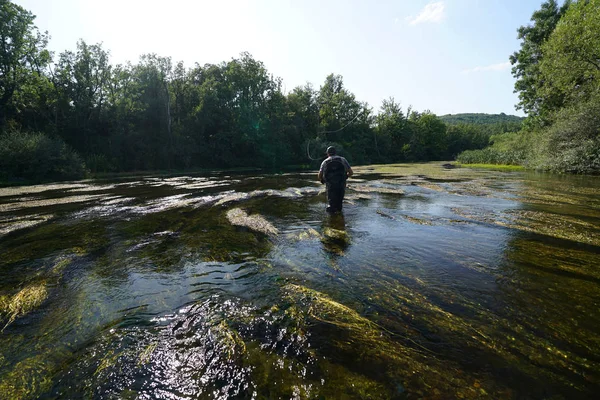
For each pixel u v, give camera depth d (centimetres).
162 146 4222
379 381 208
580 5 2217
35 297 339
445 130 8919
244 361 231
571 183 1433
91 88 3828
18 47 3173
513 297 325
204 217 776
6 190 1535
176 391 205
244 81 5244
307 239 563
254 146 5069
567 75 2225
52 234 621
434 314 294
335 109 7306
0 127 3073
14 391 209
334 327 273
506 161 3178
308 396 196
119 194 1276
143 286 372
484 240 540
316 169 4200
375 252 483
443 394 196
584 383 204
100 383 214
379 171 2586
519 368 220
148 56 4316
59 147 2636
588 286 349
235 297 336
